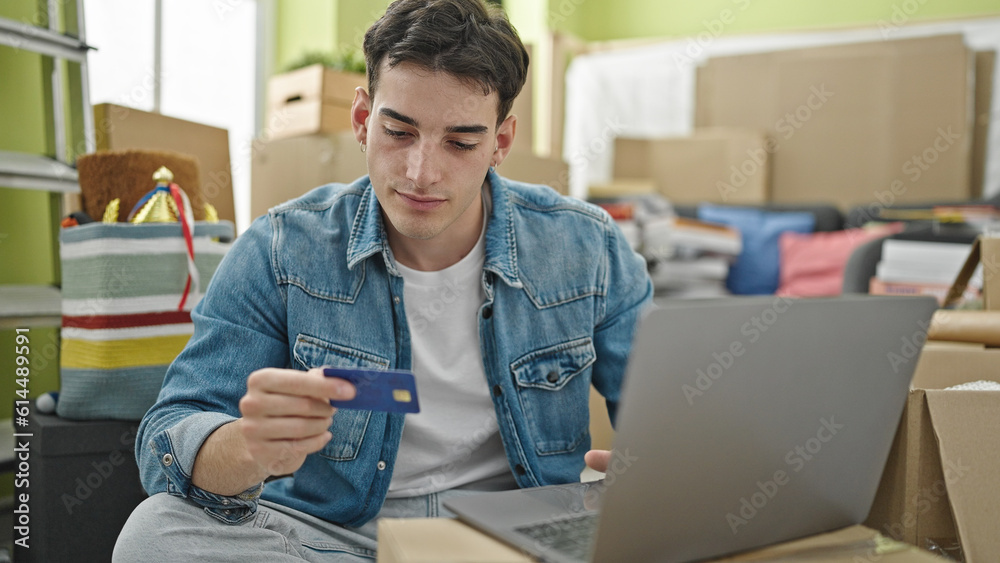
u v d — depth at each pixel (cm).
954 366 106
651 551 62
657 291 328
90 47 176
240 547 85
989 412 84
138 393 134
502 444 111
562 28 389
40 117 198
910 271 186
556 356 110
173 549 81
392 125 93
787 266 315
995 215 269
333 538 100
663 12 394
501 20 98
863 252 191
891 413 76
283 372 71
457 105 91
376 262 106
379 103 93
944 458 83
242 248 106
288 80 215
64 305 138
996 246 116
